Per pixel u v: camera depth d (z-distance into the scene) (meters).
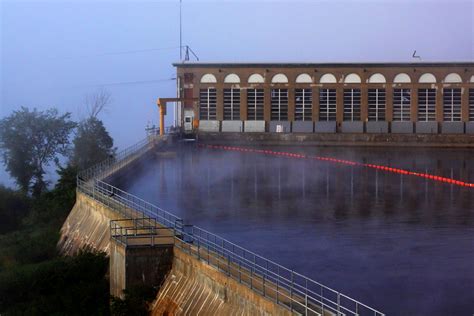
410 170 58.84
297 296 21.48
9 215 56.56
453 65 81.31
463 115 81.62
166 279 27.86
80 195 46.03
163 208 42.69
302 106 83.06
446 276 27.03
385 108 82.19
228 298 23.52
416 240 33.41
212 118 83.81
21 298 33.72
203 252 26.80
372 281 26.38
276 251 31.33
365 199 45.66
